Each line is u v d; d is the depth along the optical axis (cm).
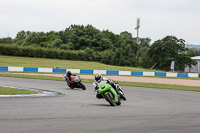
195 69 9619
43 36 12512
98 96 1435
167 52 8881
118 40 12544
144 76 4859
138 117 1031
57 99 1545
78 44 11050
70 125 837
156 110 1251
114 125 859
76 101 1498
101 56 9200
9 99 1444
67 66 6228
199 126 888
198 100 1814
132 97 1852
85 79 3512
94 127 820
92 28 11838
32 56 7900
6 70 4444
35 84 2536
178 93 2306
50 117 959
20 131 736
